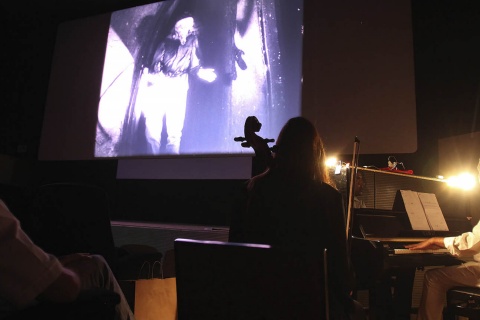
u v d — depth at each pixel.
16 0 5.98
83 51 5.84
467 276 2.37
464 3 4.04
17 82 6.39
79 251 2.10
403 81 4.02
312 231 1.43
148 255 2.43
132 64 5.43
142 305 2.12
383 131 4.02
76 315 0.94
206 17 5.10
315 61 4.43
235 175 4.73
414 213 2.59
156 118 5.12
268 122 4.54
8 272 0.83
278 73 4.58
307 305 1.09
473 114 3.86
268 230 1.49
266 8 4.77
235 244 1.18
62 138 5.72
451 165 3.82
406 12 4.12
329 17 4.45
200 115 4.89
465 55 3.97
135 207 5.48
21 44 6.45
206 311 1.22
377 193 2.85
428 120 4.08
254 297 1.15
